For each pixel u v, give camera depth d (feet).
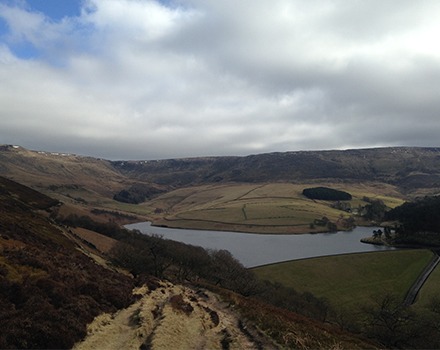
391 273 387.55
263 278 366.63
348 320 252.21
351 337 152.87
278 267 401.49
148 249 298.56
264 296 264.52
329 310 278.05
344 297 324.80
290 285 353.31
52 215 422.00
